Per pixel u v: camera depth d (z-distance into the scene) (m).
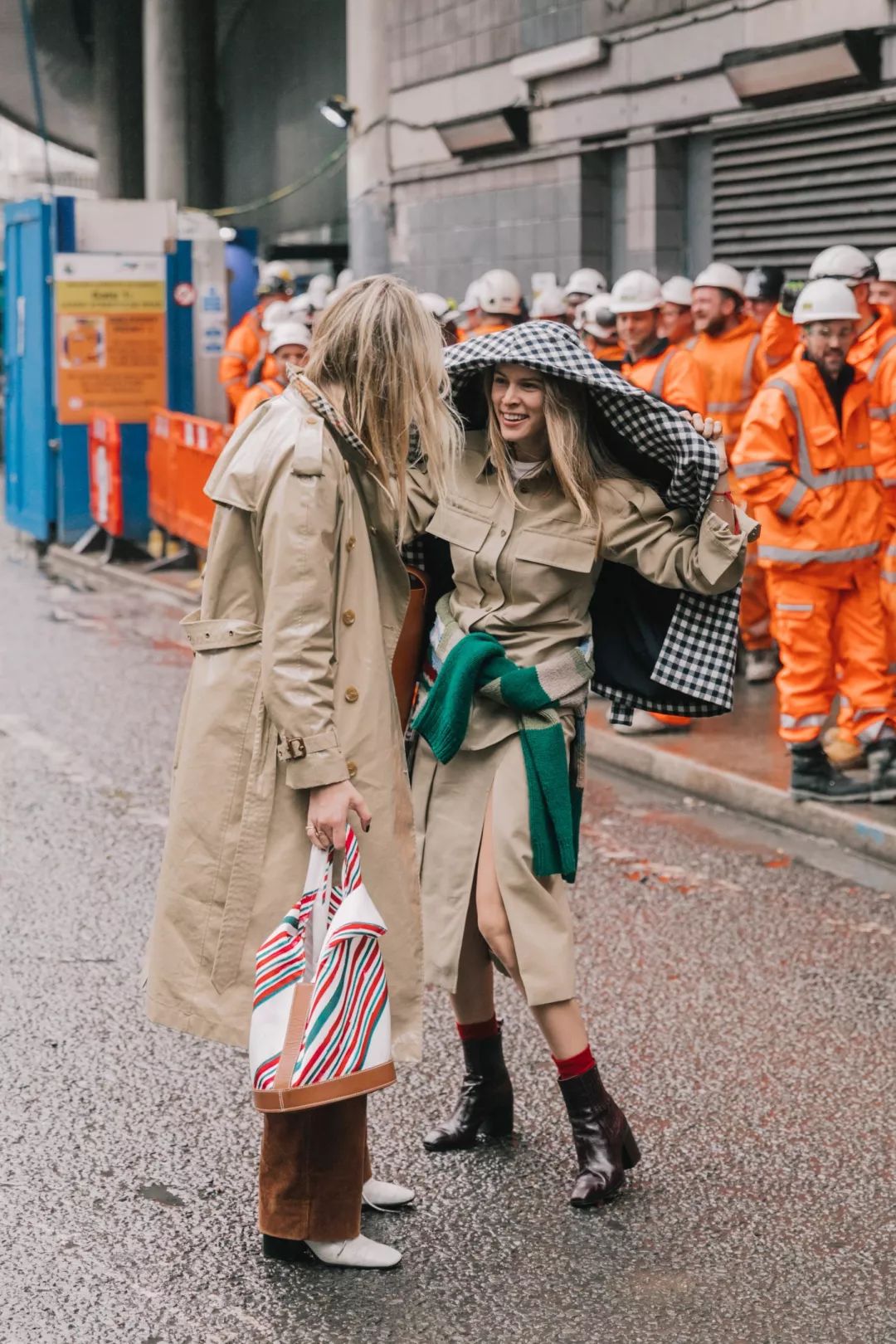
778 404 6.68
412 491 3.85
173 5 27.27
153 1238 3.69
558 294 11.13
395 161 16.00
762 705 8.79
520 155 13.70
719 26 11.09
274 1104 3.20
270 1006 3.25
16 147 55.69
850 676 6.89
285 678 3.23
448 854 3.90
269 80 26.72
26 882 6.11
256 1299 3.45
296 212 26.42
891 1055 4.70
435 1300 3.45
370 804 3.36
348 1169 3.54
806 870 6.40
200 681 3.41
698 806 7.32
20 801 7.17
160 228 14.12
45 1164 4.01
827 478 6.68
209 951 3.38
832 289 6.66
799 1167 4.05
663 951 5.51
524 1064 4.65
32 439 15.16
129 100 30.52
